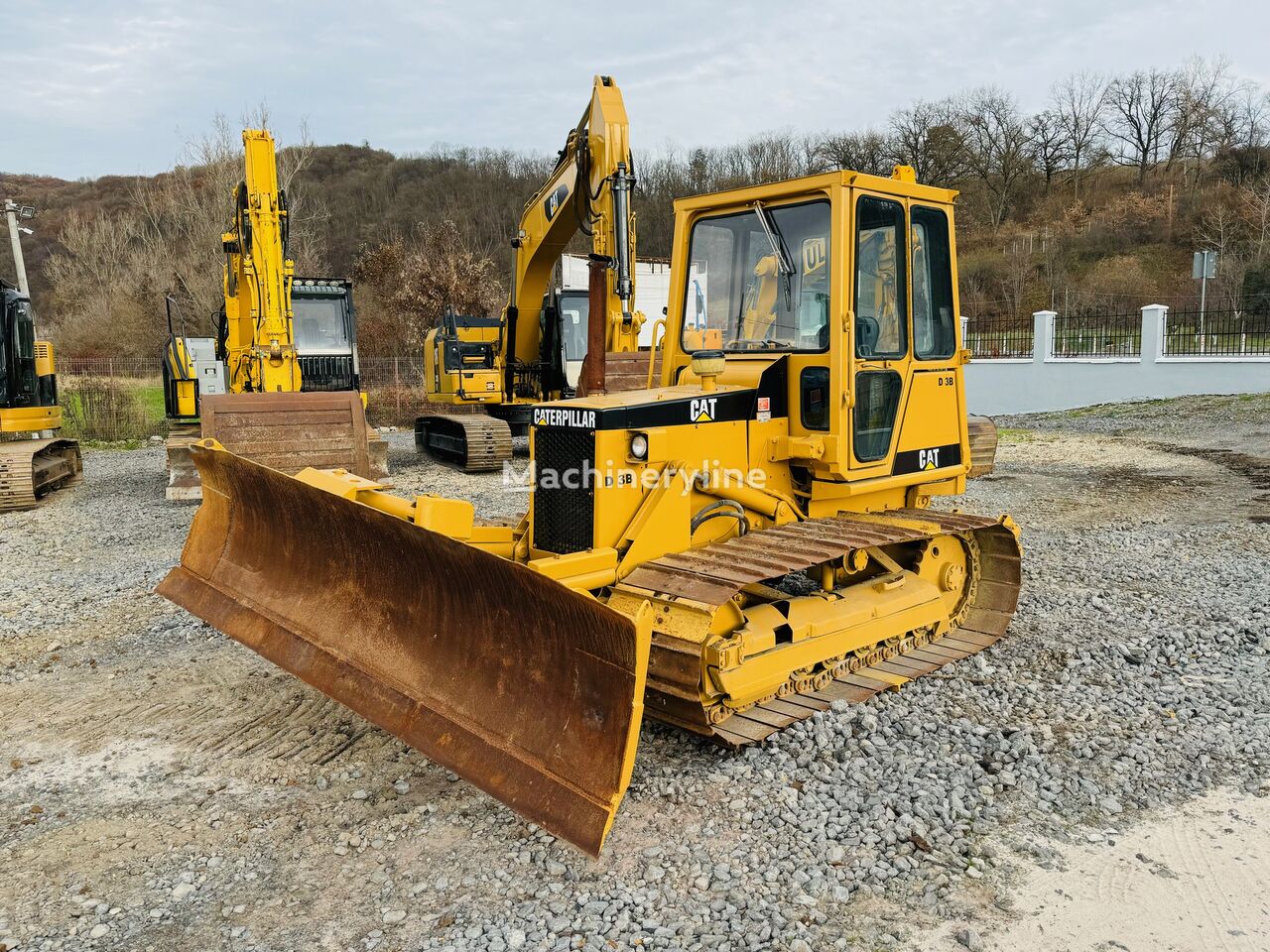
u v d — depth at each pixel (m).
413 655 4.04
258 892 3.25
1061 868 3.30
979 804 3.72
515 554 4.69
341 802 3.86
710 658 3.98
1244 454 13.41
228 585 5.20
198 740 4.52
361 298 41.41
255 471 4.80
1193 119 52.03
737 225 5.12
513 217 56.12
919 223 5.25
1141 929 2.96
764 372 4.77
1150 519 9.47
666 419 4.35
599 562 4.06
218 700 5.01
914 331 5.25
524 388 14.05
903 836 3.48
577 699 3.34
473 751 3.55
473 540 4.67
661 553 4.32
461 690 3.76
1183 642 5.58
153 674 5.43
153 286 38.25
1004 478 12.45
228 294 12.80
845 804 3.69
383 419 25.17
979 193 53.19
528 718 3.48
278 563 4.96
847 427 4.67
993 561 5.82
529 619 3.49
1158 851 3.41
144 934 3.02
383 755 4.30
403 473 14.26
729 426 4.62
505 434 13.99
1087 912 3.04
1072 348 21.94
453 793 3.91
